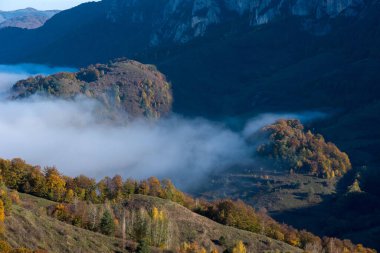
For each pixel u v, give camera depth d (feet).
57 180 568.82
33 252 357.00
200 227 529.04
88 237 428.97
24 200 518.78
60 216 469.98
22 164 585.22
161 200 568.82
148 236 465.47
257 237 550.36
